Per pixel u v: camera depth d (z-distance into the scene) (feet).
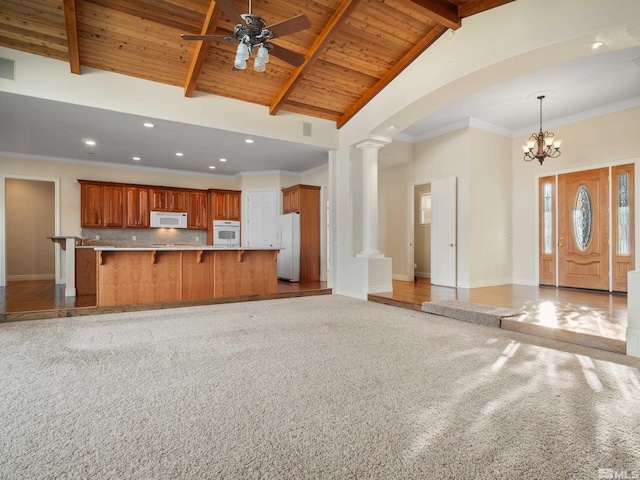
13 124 16.66
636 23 9.84
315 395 7.30
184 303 17.54
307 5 13.17
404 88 16.47
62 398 7.15
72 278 18.47
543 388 7.64
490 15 12.87
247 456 5.23
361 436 5.77
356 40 15.19
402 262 25.68
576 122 20.53
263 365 9.04
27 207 27.32
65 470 4.90
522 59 12.42
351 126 20.18
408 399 7.13
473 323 13.67
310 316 14.99
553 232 21.71
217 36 9.78
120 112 15.12
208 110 17.07
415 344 10.87
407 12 13.93
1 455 5.24
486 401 7.04
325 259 26.37
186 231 28.40
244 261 19.81
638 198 18.12
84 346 10.65
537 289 20.59
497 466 4.99
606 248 19.44
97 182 24.20
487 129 22.26
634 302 9.75
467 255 21.40
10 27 12.45
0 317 13.96
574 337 10.92
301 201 25.75
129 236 26.32
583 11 10.69
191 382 7.96
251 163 25.38
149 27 13.21
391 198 26.61
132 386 7.73
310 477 4.76
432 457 5.20
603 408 6.72
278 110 18.88
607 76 15.67
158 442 5.58
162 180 27.20
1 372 8.54
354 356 9.75
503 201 23.07
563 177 21.22
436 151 23.35
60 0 11.71
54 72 13.80
